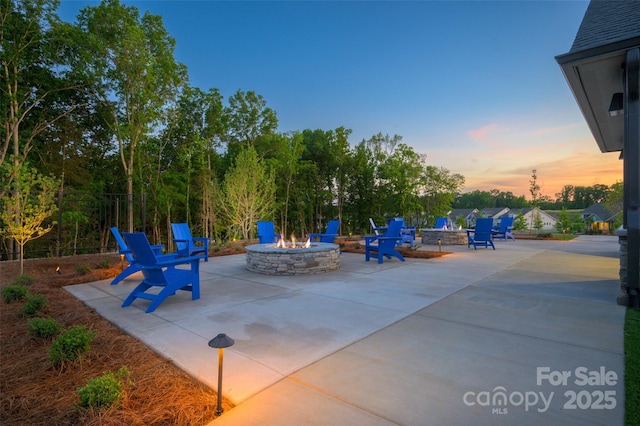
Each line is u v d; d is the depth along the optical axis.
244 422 1.81
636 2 4.95
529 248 11.28
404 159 25.08
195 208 19.30
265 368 2.46
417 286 5.34
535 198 25.39
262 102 21.39
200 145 17.83
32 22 11.44
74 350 2.54
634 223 4.02
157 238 18.11
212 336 3.15
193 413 1.90
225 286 5.45
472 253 9.86
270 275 6.47
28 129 13.54
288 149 22.03
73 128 15.55
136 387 2.20
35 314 3.81
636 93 3.98
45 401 2.04
